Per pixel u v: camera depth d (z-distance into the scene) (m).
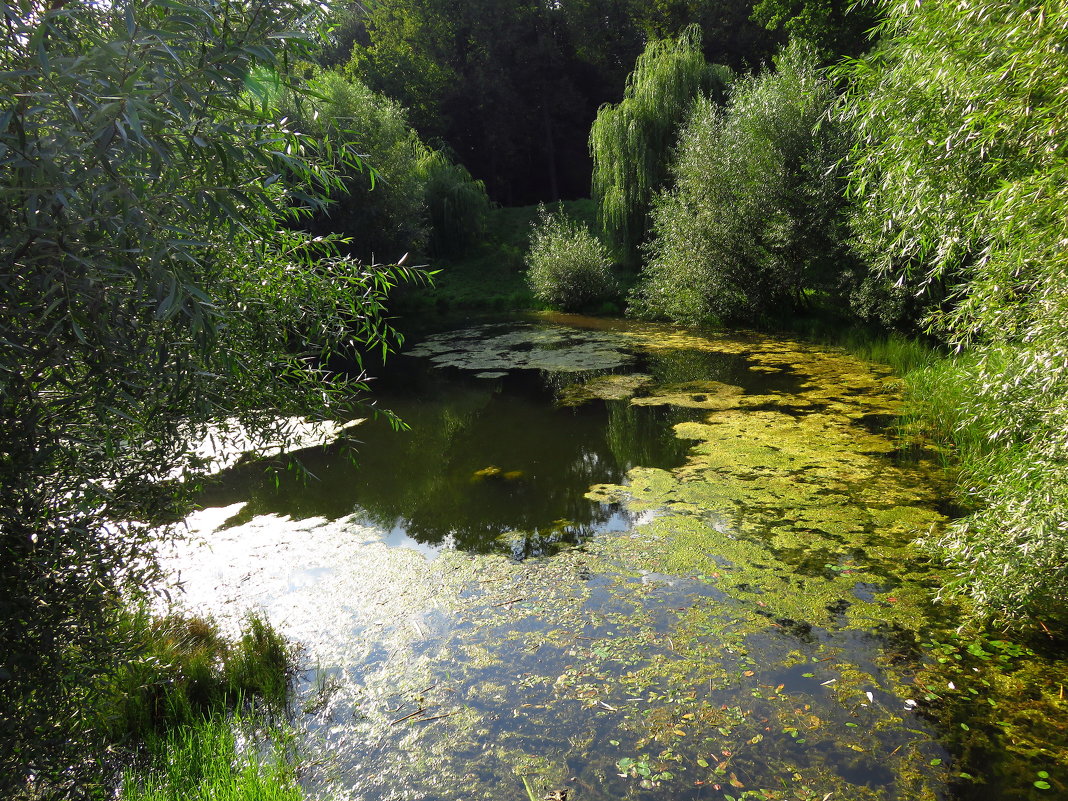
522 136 35.34
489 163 36.00
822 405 9.56
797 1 21.61
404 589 5.02
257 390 3.17
